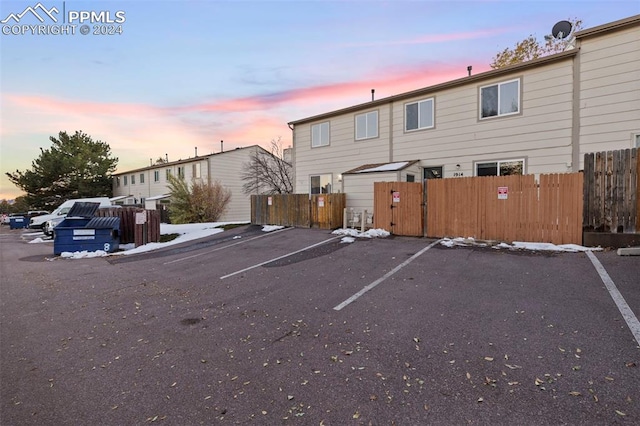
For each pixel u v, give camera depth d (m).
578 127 9.25
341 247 8.77
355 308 4.50
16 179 32.00
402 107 13.04
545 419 2.13
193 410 2.41
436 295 4.80
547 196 7.66
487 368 2.81
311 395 2.54
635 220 6.68
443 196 9.23
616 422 2.07
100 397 2.64
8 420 2.35
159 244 12.76
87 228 11.42
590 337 3.26
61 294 6.09
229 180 26.34
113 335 4.01
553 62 9.62
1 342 3.88
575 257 6.31
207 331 4.01
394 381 2.68
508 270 5.78
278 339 3.66
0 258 10.96
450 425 2.12
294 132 16.98
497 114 10.74
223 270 7.50
